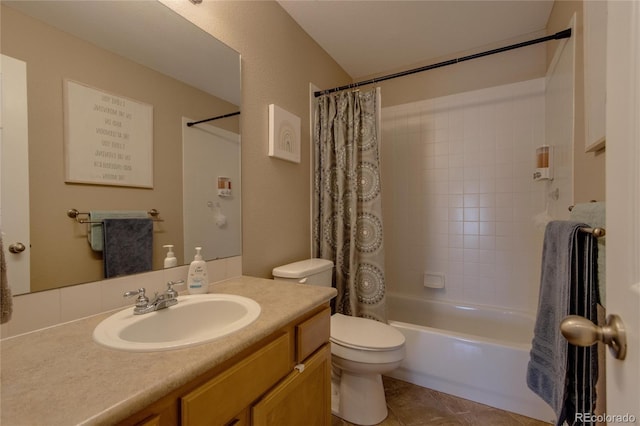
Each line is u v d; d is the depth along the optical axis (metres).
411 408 1.64
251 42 1.57
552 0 1.76
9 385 0.54
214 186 1.36
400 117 2.60
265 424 0.81
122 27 1.02
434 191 2.48
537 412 1.54
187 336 0.97
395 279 2.63
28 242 0.79
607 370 0.46
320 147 2.11
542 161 1.89
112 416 0.48
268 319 0.88
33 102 0.81
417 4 1.78
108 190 0.98
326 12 1.85
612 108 0.46
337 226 2.01
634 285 0.39
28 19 0.80
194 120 1.27
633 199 0.40
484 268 2.31
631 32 0.41
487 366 1.64
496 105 2.25
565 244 0.94
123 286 1.00
